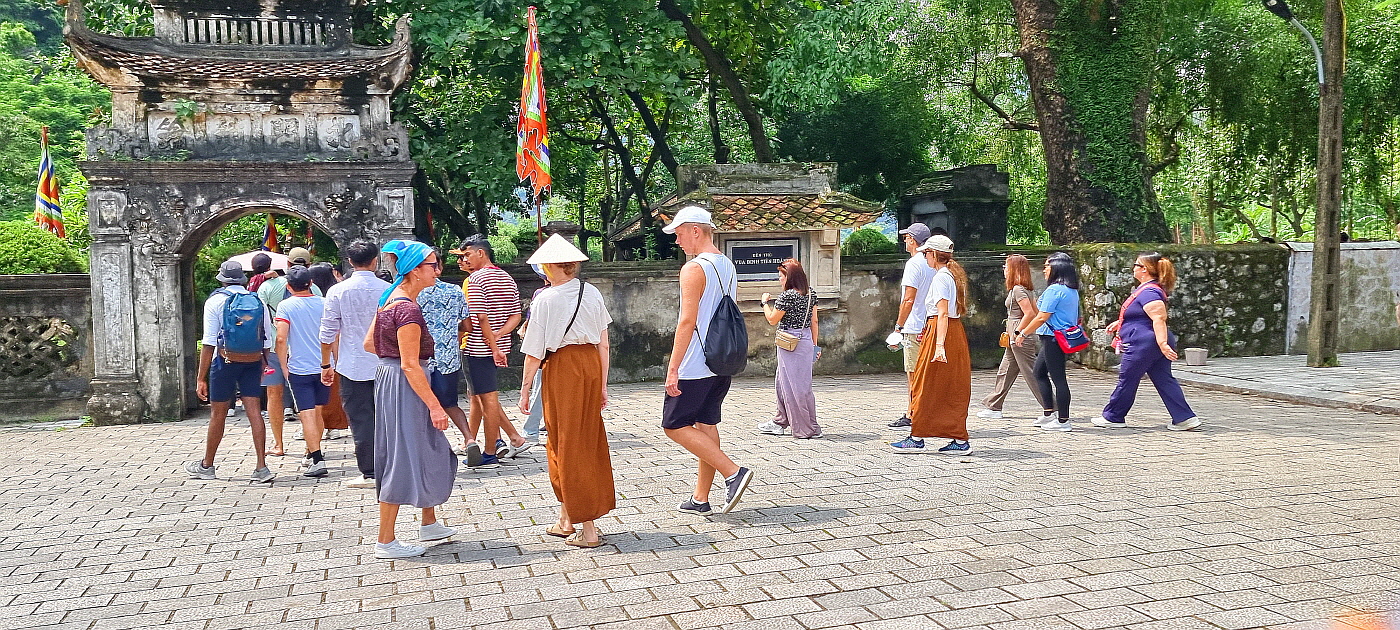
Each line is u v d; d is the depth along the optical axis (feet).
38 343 37.63
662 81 47.50
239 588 15.20
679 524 18.45
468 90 52.85
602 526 18.47
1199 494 20.16
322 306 25.27
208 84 36.88
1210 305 47.67
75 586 15.60
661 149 62.13
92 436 33.42
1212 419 30.94
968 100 69.56
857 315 46.44
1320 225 42.96
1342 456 24.38
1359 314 50.85
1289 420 30.68
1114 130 50.52
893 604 13.48
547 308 16.49
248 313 24.11
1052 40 51.49
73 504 22.16
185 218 36.55
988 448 25.95
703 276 18.06
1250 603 13.26
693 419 18.56
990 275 47.55
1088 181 50.90
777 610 13.34
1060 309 28.19
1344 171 63.77
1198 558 15.48
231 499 22.25
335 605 14.15
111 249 36.27
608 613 13.38
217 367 24.23
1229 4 58.65
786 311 27.78
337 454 28.25
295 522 19.75
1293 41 57.98
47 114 92.84
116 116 36.45
